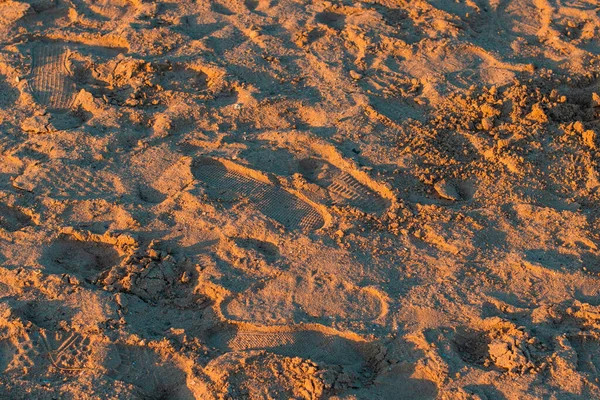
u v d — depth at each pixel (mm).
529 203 2443
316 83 2777
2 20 3051
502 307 2246
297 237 2395
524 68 2760
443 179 2516
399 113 2672
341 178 2531
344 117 2660
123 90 2797
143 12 3047
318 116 2682
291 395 2137
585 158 2535
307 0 3082
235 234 2406
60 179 2551
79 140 2637
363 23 2943
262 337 2240
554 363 2143
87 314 2275
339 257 2350
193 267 2359
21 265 2371
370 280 2307
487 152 2557
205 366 2189
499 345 2172
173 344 2225
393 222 2424
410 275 2318
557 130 2604
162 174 2557
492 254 2344
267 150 2598
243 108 2699
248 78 2801
